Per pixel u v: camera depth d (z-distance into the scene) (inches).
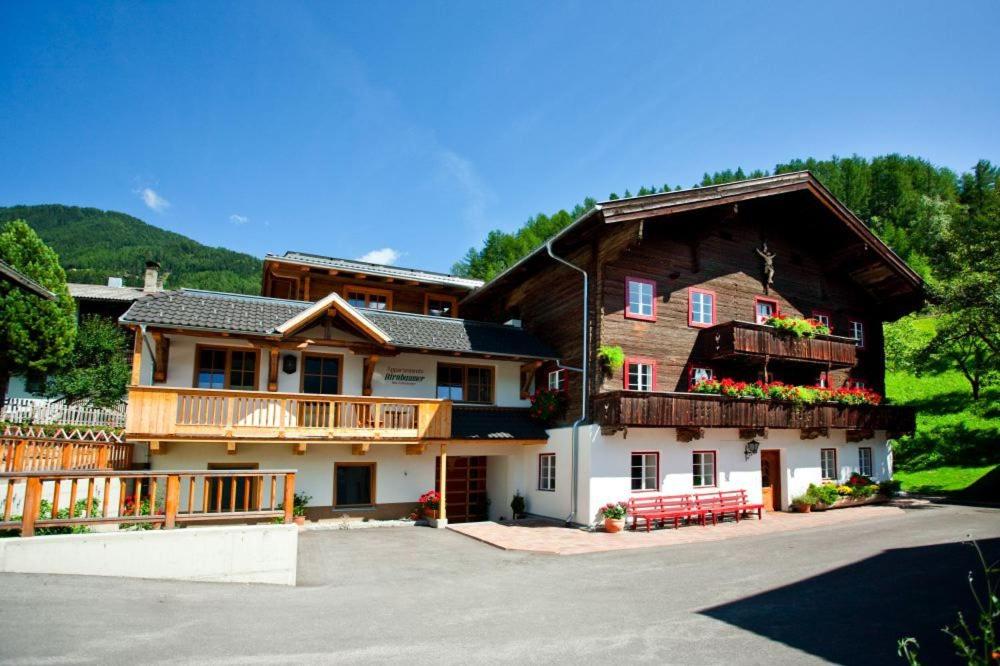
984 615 158.6
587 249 713.0
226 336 610.9
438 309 938.1
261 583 349.4
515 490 755.4
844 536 553.9
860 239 854.5
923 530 573.3
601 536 579.5
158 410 540.4
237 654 231.0
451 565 439.2
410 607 313.7
